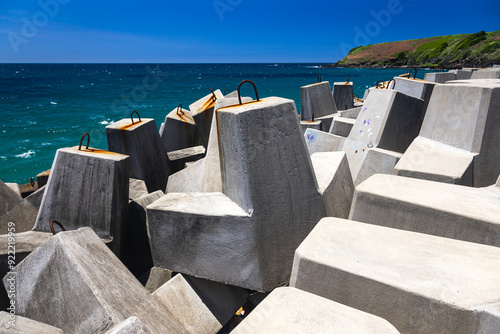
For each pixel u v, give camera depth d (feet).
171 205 8.93
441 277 5.31
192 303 8.37
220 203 8.82
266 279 8.46
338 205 10.16
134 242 12.44
